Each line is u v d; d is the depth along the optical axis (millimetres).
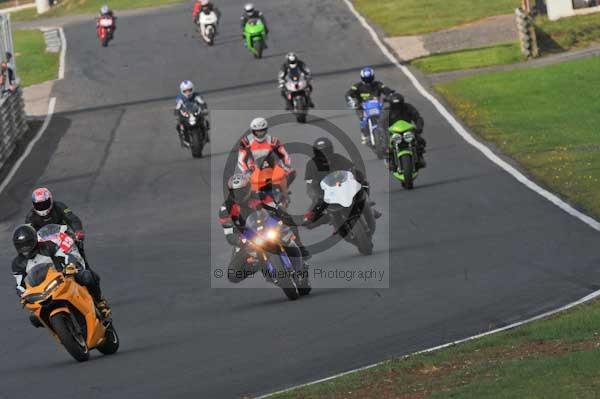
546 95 111125
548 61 130750
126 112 129250
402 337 42531
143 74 154000
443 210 68875
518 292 48219
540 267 52719
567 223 62844
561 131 94938
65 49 186375
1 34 120375
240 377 38875
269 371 39406
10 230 81562
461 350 38844
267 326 46188
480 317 44656
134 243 70562
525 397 30500
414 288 50406
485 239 59969
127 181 94188
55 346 47812
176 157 102375
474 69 131750
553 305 45750
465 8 176750
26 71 168625
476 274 52219
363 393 34156
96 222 79750
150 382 39281
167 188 89625
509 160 85250
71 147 112500
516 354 37375
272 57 155125
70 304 42188
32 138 118875
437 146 93625
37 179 99438
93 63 168125
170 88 141750
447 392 32531
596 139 90125
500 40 147250
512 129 98000
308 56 152875
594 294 46812
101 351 44750
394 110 78500
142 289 57125
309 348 42094
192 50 169250
